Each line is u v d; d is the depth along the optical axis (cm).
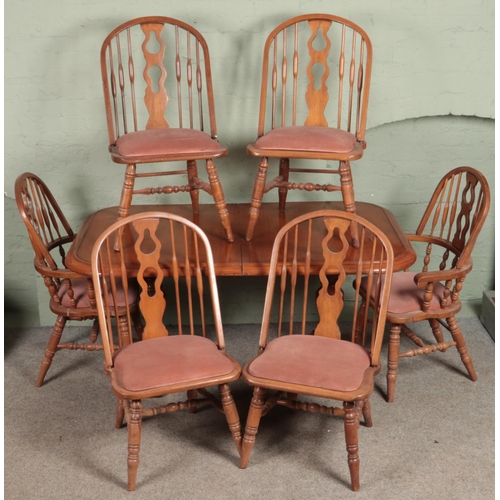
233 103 351
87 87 345
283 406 306
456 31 339
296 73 317
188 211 354
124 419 294
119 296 304
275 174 364
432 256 385
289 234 325
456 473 263
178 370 247
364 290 309
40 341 364
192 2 334
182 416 299
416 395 312
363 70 346
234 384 324
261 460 271
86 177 361
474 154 368
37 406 308
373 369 254
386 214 347
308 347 260
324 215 266
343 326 378
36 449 279
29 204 309
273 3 335
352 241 312
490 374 329
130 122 354
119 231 262
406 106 351
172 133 304
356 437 247
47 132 351
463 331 367
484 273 388
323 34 315
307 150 289
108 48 314
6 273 378
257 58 343
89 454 276
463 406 304
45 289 376
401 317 295
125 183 299
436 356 344
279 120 355
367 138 363
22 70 340
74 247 312
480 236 380
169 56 342
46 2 330
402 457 272
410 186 373
